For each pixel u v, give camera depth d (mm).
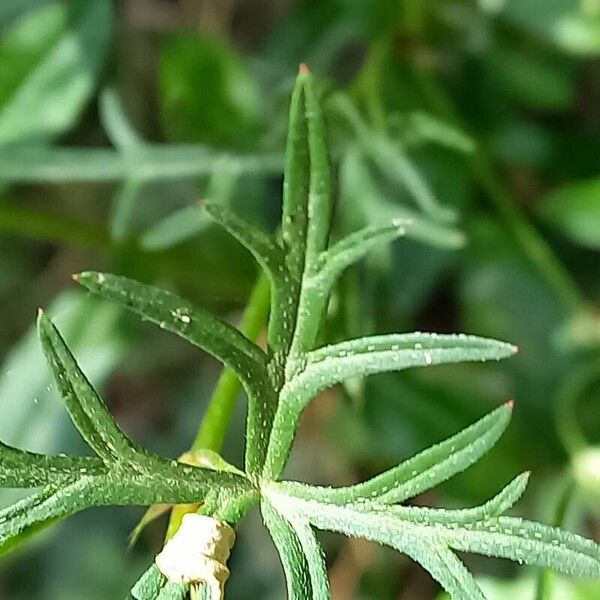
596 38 85
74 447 84
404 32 92
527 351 92
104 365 86
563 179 97
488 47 96
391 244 89
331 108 84
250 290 93
